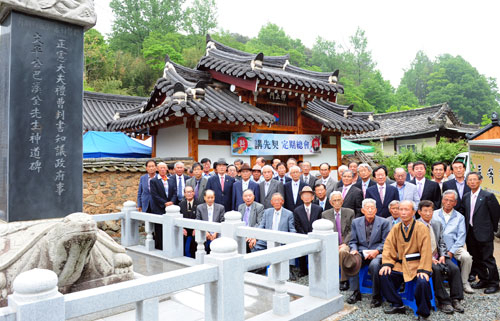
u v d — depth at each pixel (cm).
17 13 352
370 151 1575
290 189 634
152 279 260
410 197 564
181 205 647
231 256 302
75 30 389
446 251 446
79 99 389
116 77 3428
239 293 306
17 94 350
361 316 393
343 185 613
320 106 1289
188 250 636
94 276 377
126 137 1144
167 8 4203
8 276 323
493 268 470
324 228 404
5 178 352
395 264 418
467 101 5772
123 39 3969
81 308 224
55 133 372
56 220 366
